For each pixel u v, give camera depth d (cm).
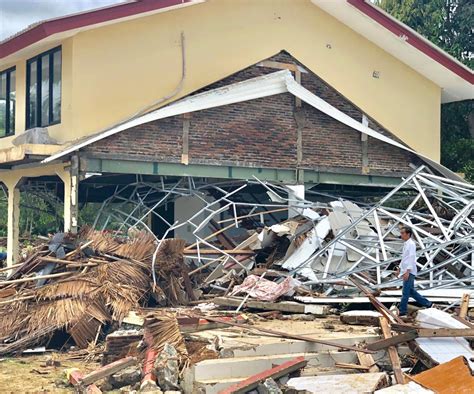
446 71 2227
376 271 1664
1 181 2250
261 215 1955
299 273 1617
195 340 1152
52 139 1845
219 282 1691
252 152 1984
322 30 2139
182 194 1920
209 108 1920
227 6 2000
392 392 919
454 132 2938
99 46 1828
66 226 1769
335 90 2161
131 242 1583
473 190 1964
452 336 1088
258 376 991
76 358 1276
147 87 1889
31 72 2033
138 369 1091
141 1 1792
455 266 1773
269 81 1994
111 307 1393
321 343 1112
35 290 1420
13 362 1252
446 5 3177
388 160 2195
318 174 2086
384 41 2191
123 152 1805
